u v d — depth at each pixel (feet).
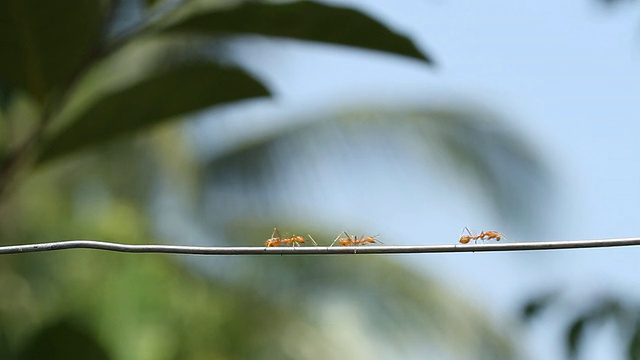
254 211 66.80
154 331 48.11
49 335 21.12
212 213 66.64
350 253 13.06
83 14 19.24
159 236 61.26
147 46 56.70
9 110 20.74
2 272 52.90
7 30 19.08
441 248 12.98
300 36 19.81
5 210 55.52
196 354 53.06
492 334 68.74
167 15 19.62
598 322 20.43
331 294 64.59
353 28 19.58
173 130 66.95
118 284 49.16
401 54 19.93
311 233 65.67
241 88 20.06
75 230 54.75
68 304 48.06
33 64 19.33
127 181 66.18
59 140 19.69
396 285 67.21
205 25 19.66
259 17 19.54
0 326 27.40
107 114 19.66
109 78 55.67
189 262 61.11
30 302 50.80
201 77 19.77
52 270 52.01
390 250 13.12
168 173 67.56
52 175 63.10
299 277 63.62
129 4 27.02
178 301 51.42
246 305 60.39
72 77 19.48
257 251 13.32
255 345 58.75
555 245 13.01
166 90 19.75
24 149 19.57
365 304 65.72
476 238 16.46
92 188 65.57
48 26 19.16
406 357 66.23
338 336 63.10
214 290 59.41
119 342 46.42
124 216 54.34
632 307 20.43
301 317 62.23
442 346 67.92
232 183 67.10
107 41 19.51
